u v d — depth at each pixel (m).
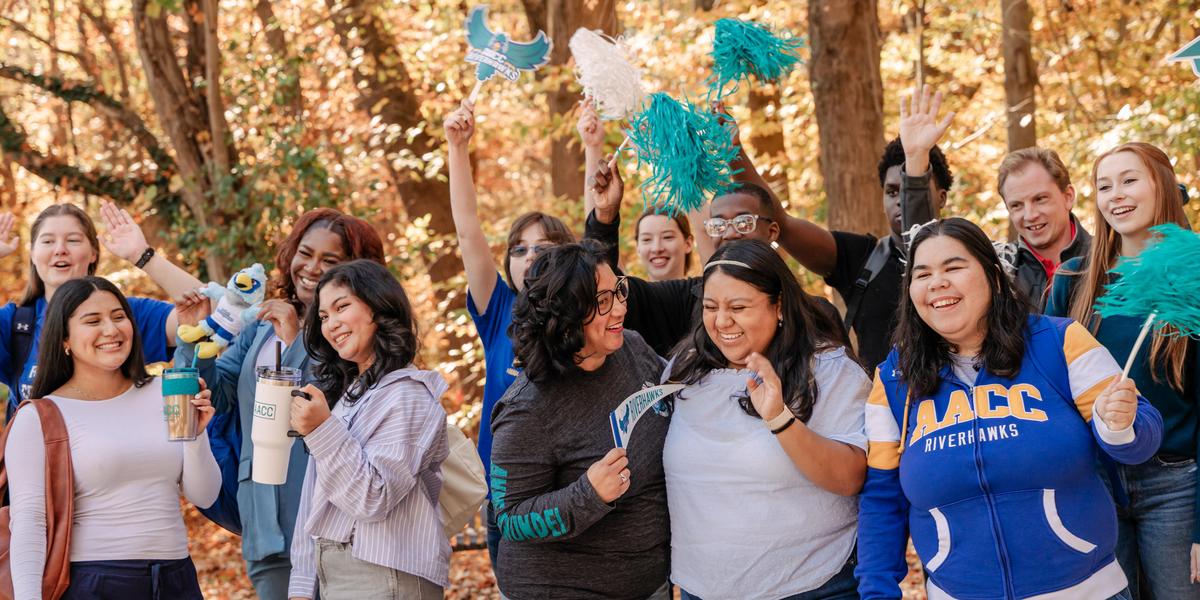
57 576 3.72
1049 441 3.02
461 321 11.24
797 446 3.14
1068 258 4.57
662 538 3.48
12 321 4.95
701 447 3.34
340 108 14.95
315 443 3.48
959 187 12.80
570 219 10.97
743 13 12.21
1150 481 3.63
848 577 3.35
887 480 3.29
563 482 3.38
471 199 4.33
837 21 8.95
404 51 14.00
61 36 17.78
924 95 4.15
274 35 13.86
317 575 3.70
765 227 4.28
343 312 3.74
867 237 4.70
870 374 4.46
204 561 11.75
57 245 4.94
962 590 3.10
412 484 3.57
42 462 3.79
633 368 3.55
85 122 17.53
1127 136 9.68
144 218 14.23
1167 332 3.53
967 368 3.22
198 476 3.99
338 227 4.72
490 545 4.37
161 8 11.55
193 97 12.58
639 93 3.99
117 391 4.02
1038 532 3.02
